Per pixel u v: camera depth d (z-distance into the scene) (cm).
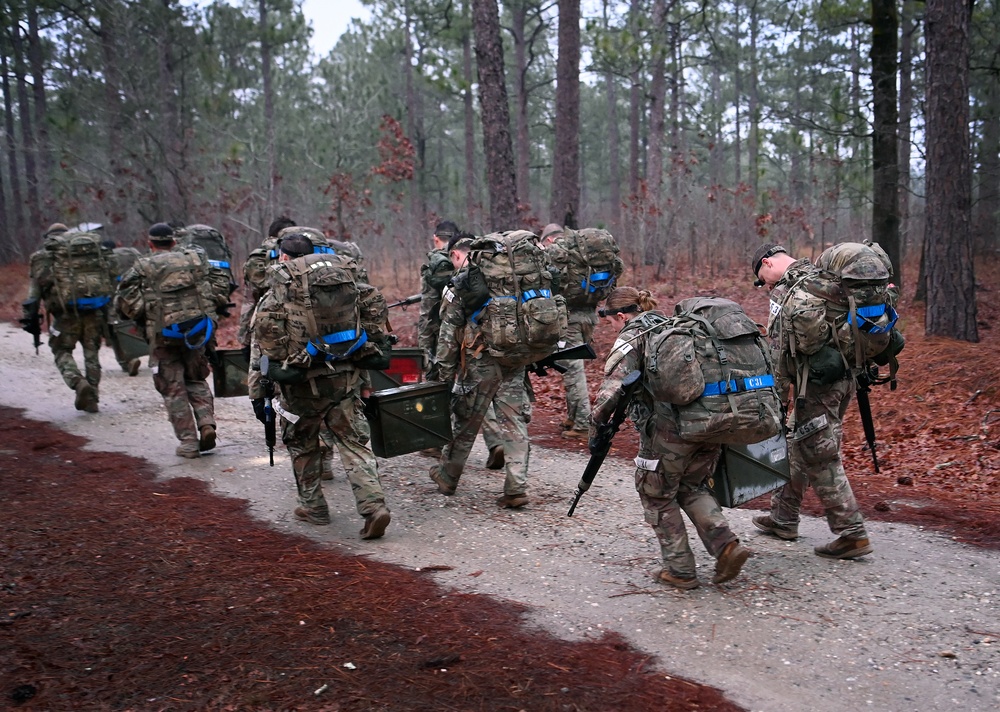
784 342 477
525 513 582
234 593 434
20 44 2406
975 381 870
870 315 470
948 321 1027
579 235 769
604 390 436
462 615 416
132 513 560
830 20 1385
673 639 397
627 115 4447
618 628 408
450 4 2367
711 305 435
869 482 666
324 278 495
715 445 439
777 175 3512
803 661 377
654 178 2330
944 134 1008
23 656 361
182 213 1916
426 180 3575
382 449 568
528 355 560
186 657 364
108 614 405
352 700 332
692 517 448
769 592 451
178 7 2077
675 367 416
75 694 333
